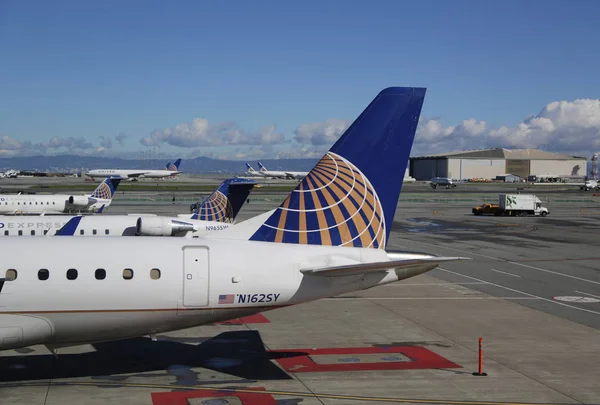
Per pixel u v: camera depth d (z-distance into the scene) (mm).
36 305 18938
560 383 21609
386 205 22578
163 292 19797
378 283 21797
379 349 25781
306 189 22109
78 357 23812
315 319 31078
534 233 78188
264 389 20625
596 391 20828
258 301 20719
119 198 134875
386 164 22531
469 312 33375
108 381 21141
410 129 22594
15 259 19250
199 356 24328
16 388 20266
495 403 19578
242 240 21547
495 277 45500
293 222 21953
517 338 27891
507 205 106062
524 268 50125
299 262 21219
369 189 22453
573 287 41625
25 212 78750
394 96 22500
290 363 23625
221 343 26281
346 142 22391
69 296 19109
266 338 27250
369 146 22438
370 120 22453
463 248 62906
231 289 20391
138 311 19688
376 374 22406
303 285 21109
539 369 23219
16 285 18844
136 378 21531
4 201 78188
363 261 21906
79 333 19641
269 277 20797
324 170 22281
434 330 29219
